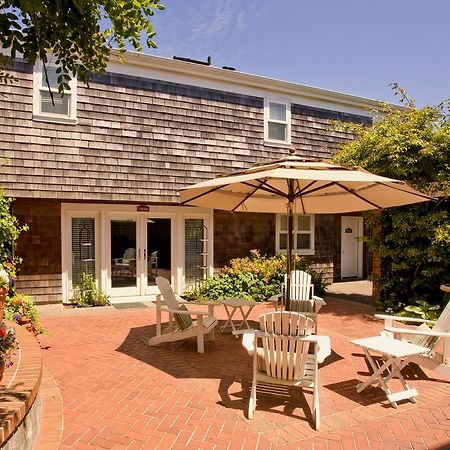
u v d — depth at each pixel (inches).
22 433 121.1
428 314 322.3
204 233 442.0
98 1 123.9
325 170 190.7
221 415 157.1
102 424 148.0
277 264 431.5
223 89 430.6
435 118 350.3
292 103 472.1
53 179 352.5
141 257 416.2
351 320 328.5
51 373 199.0
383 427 150.2
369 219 374.0
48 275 370.9
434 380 198.4
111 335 273.7
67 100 359.9
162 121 398.3
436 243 324.2
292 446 135.9
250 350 169.9
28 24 125.0
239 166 438.6
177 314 242.5
